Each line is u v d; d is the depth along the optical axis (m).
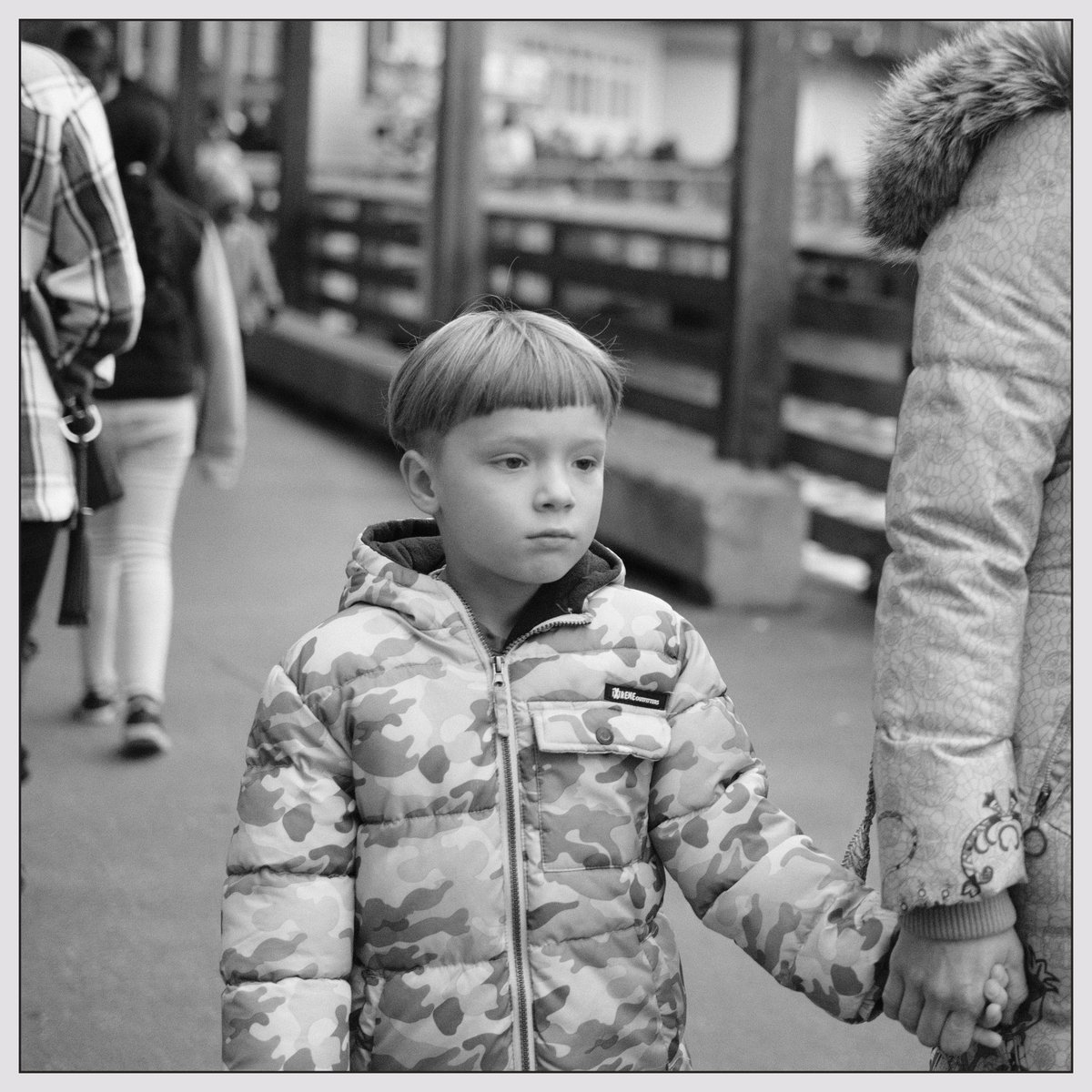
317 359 11.08
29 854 3.95
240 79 19.80
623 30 24.81
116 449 4.54
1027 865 1.73
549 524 1.83
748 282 6.82
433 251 9.80
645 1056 1.89
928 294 1.75
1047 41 1.68
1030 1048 1.76
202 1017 3.22
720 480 6.63
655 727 1.90
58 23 4.63
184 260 4.78
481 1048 1.83
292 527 7.85
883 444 9.00
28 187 3.08
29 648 3.21
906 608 1.71
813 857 1.90
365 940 1.86
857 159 1.96
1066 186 1.68
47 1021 3.17
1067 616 1.72
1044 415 1.68
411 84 22.23
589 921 1.85
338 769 1.86
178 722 4.95
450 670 1.87
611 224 8.58
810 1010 3.35
